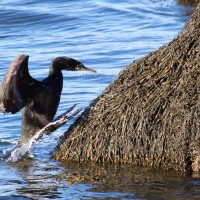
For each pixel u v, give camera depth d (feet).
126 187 68.18
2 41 133.59
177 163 71.51
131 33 136.26
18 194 67.62
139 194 66.28
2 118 93.15
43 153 79.66
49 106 80.23
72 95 100.89
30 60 119.75
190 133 70.95
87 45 128.77
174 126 71.56
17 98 77.56
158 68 75.25
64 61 81.00
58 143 78.38
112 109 74.84
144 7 155.84
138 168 72.64
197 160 70.95
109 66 115.34
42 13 149.48
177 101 72.08
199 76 72.69
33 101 79.41
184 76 73.26
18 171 74.49
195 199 64.54
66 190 68.13
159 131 72.23
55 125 79.87
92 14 150.10
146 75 75.41
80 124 76.59
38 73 112.47
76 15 148.97
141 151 73.00
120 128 73.87
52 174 73.00
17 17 147.43
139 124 72.95
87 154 75.36
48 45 130.00
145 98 73.67
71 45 129.39
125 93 75.00
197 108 71.00
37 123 80.07
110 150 74.18
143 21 144.87
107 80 107.55
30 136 80.23
